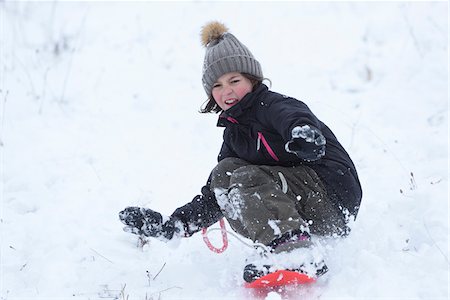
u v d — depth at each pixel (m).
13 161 11.90
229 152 7.95
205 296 7.23
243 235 7.58
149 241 8.80
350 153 11.44
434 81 13.82
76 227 9.39
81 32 19.50
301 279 6.70
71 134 13.12
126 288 7.58
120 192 10.64
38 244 8.88
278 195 7.05
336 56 16.23
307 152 6.42
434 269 7.10
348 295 6.82
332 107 13.51
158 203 10.27
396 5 18.45
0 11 20.91
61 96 14.98
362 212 8.76
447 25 16.38
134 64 17.00
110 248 8.67
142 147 12.55
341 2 19.53
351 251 7.59
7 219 9.82
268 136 7.36
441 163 10.27
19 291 7.68
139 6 21.59
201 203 7.79
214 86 7.72
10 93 14.98
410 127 12.30
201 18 19.91
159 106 14.48
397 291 6.75
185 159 11.98
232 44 7.67
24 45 18.31
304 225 6.93
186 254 8.36
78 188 10.82
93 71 16.56
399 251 7.61
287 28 18.30
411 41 16.08
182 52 17.67
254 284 6.84
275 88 14.80
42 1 22.38
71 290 7.63
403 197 9.00
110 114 14.16
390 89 14.00
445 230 7.96
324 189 7.35
